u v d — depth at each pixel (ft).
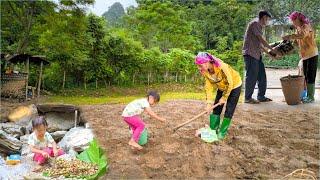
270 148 10.09
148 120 11.64
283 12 15.42
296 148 10.12
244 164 9.37
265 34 15.60
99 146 10.11
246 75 13.26
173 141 10.27
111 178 9.02
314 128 11.19
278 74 16.51
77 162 9.91
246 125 11.38
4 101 12.89
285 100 13.43
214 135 10.39
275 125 11.27
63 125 12.14
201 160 9.48
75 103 12.13
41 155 10.11
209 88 10.37
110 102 12.09
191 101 12.66
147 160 9.47
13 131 11.78
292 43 13.65
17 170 9.75
